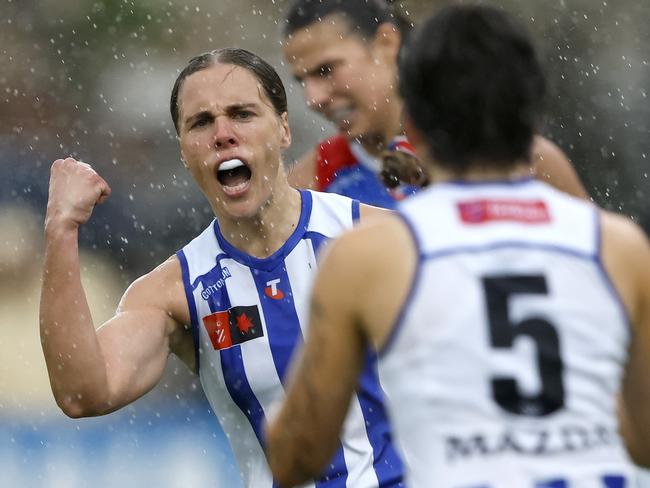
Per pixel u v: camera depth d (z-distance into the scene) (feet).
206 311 45.24
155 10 150.10
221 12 151.64
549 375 27.30
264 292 45.16
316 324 29.17
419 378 27.48
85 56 148.36
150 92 148.15
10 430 93.71
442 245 28.02
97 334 43.11
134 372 43.14
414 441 27.55
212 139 44.62
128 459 95.09
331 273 28.91
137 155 144.25
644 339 28.99
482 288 27.66
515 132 28.76
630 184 127.24
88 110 146.10
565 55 133.80
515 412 27.12
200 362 45.98
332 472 43.83
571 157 129.08
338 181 57.88
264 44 151.74
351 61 55.16
